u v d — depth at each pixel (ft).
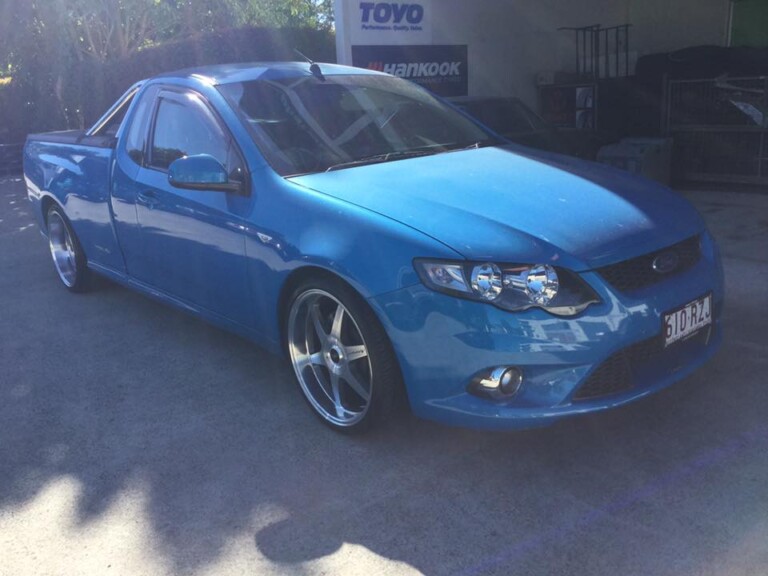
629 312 9.34
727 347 13.56
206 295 13.41
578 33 40.83
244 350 14.92
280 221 11.09
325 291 10.55
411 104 14.75
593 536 8.61
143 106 15.19
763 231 22.24
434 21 34.01
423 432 11.16
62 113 50.29
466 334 9.09
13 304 18.81
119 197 15.14
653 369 9.93
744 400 11.53
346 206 10.39
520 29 37.93
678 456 10.11
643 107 34.01
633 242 9.77
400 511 9.33
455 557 8.43
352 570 8.34
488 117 26.21
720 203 26.63
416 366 9.61
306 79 14.16
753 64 31.42
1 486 10.48
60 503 9.97
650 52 41.88
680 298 9.97
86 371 14.32
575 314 9.09
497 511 9.20
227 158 12.53
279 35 45.14
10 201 36.11
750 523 8.66
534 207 10.19
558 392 9.18
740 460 9.93
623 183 11.75
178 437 11.56
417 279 9.36
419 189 10.75
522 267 9.07
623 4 42.16
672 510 8.98
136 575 8.48
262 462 10.68
